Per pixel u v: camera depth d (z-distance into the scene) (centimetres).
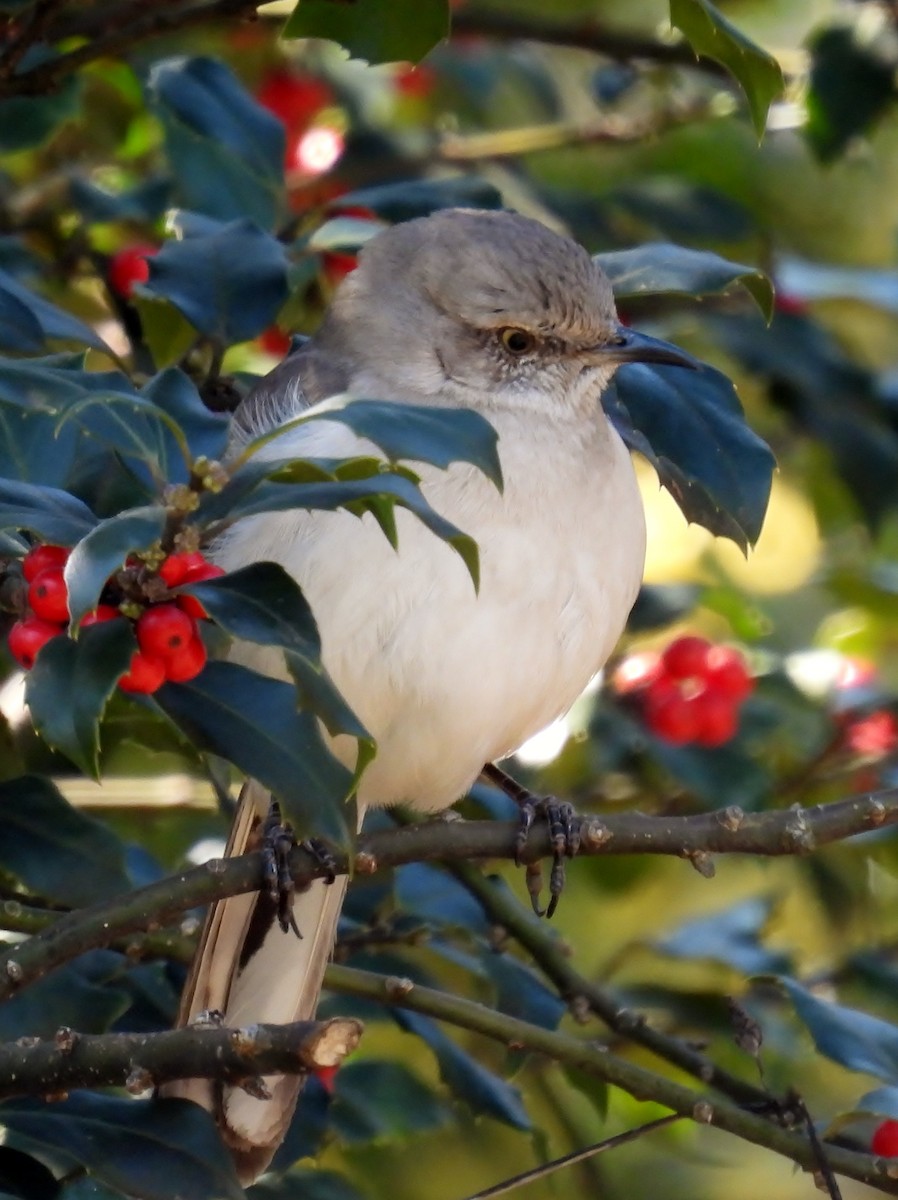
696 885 1160
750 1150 1122
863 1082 1020
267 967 742
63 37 824
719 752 964
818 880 1016
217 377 793
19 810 683
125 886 677
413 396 792
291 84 1096
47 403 562
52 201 991
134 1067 534
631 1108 1005
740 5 1258
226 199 900
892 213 1287
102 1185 695
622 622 799
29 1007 698
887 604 1171
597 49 1049
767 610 1230
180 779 922
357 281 831
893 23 1040
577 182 1263
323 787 551
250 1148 688
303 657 509
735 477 731
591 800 1006
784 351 1016
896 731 1020
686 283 753
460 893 830
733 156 1263
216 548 730
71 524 543
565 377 787
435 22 698
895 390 1039
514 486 743
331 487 518
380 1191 947
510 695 752
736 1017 748
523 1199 973
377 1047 1044
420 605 719
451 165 1099
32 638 537
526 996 800
